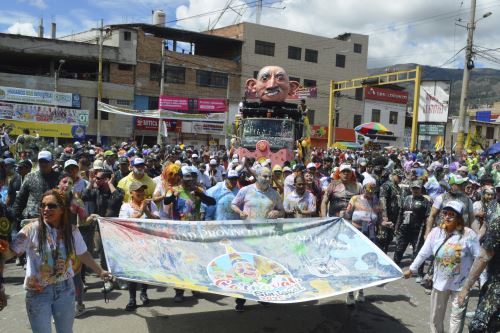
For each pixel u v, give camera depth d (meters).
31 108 23.69
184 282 4.76
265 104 16.25
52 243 3.74
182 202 6.64
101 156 11.81
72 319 3.91
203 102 33.88
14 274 7.52
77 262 4.01
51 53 33.38
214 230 5.79
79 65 36.88
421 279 7.97
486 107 75.25
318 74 48.53
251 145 14.91
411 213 8.38
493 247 4.26
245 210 6.70
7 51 32.06
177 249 5.41
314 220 6.15
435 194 9.91
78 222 6.36
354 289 4.92
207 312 6.16
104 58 35.41
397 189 8.95
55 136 24.38
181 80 39.56
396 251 8.58
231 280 5.04
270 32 44.84
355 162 17.09
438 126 44.44
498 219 4.29
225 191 7.21
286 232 6.00
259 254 5.64
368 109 51.69
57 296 3.78
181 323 5.72
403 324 6.03
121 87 36.31
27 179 6.41
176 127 37.62
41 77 32.66
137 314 5.95
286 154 14.49
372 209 7.06
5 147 14.98
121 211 6.32
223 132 39.12
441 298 4.96
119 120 35.94
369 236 7.06
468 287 4.51
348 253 5.75
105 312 5.96
